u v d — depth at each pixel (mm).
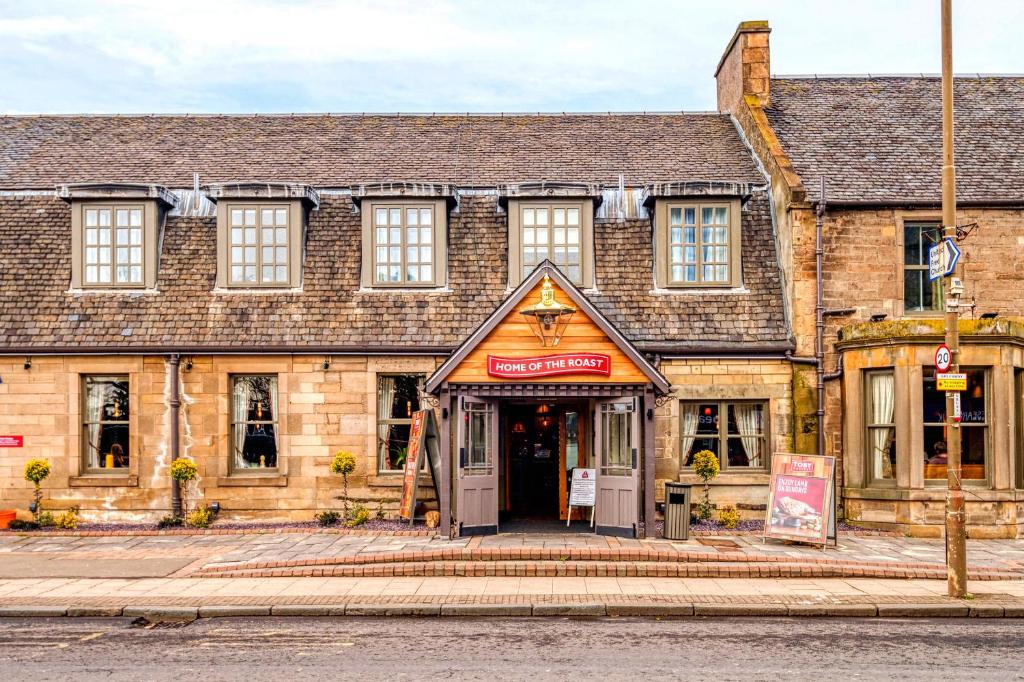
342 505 15883
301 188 16641
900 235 16250
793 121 18938
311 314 16250
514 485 16891
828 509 13625
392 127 20203
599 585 11500
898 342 15039
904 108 19359
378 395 16172
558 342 14094
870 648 8852
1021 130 18375
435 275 16641
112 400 16250
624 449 14234
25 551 13570
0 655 8633
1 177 17922
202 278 16641
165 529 15211
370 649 8828
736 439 16328
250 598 10734
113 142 19344
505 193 16750
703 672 7996
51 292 16391
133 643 9094
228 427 16031
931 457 15234
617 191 17656
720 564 12273
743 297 16500
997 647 8898
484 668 8141
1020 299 16203
